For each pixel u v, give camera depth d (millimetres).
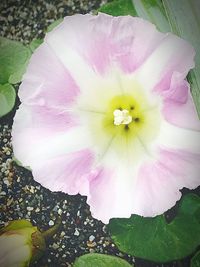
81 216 86
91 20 85
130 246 86
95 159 85
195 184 84
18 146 86
